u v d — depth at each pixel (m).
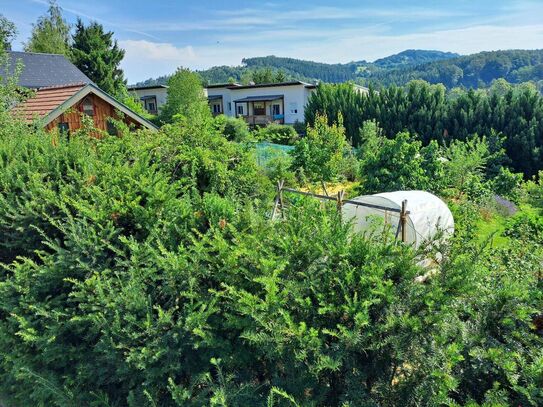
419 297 3.01
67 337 3.90
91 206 4.67
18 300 4.15
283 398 2.85
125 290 3.54
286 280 3.27
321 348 2.87
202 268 3.64
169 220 4.72
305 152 13.00
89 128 9.73
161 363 3.28
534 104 17.67
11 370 4.03
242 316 3.26
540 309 3.21
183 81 31.23
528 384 2.65
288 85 39.31
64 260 4.14
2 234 5.08
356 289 3.09
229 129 22.66
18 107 10.47
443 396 2.57
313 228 3.72
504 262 4.65
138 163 5.62
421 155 12.15
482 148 13.81
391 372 2.96
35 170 5.58
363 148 17.11
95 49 35.84
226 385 3.00
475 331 3.06
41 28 37.84
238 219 4.31
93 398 3.62
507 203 12.79
